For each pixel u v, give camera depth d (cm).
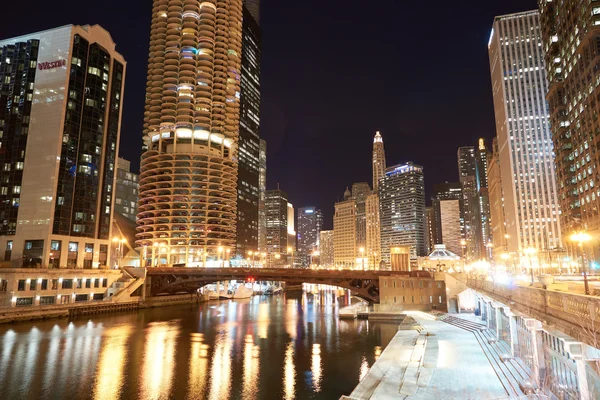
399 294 9650
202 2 19125
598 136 12250
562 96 15288
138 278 11706
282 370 4897
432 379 3453
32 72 12044
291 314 10444
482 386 3192
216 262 16875
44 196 11169
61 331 7356
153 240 16325
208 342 6581
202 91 18125
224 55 19025
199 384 4362
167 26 18612
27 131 11700
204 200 17150
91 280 10881
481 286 6606
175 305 12719
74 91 12019
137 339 6781
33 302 9356
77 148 11956
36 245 10962
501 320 4750
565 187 15000
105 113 12950
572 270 14400
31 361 5238
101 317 9438
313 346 6247
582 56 13112
